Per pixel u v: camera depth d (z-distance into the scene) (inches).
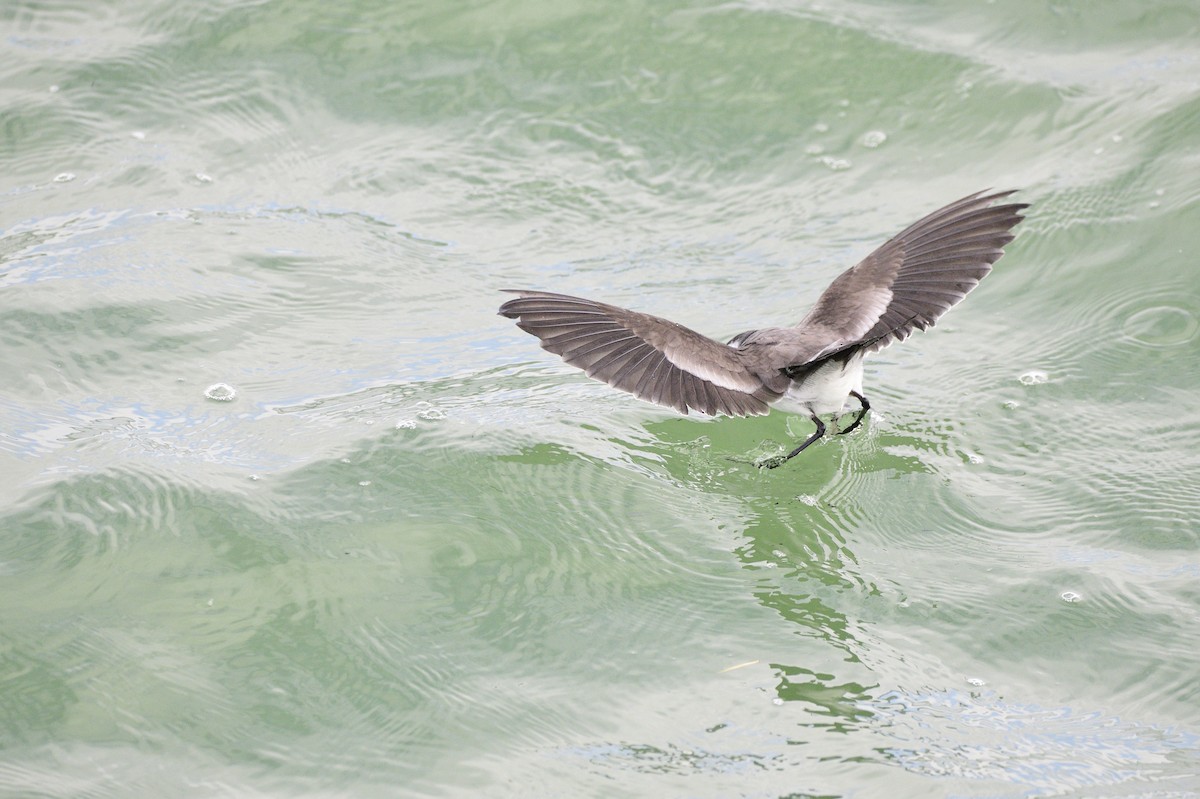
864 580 398.3
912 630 378.3
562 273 546.0
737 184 592.4
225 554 404.8
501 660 369.4
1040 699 352.8
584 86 635.5
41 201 573.3
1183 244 514.6
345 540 412.2
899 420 463.2
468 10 666.2
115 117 623.2
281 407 473.1
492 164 602.9
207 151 608.4
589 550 411.2
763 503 433.4
